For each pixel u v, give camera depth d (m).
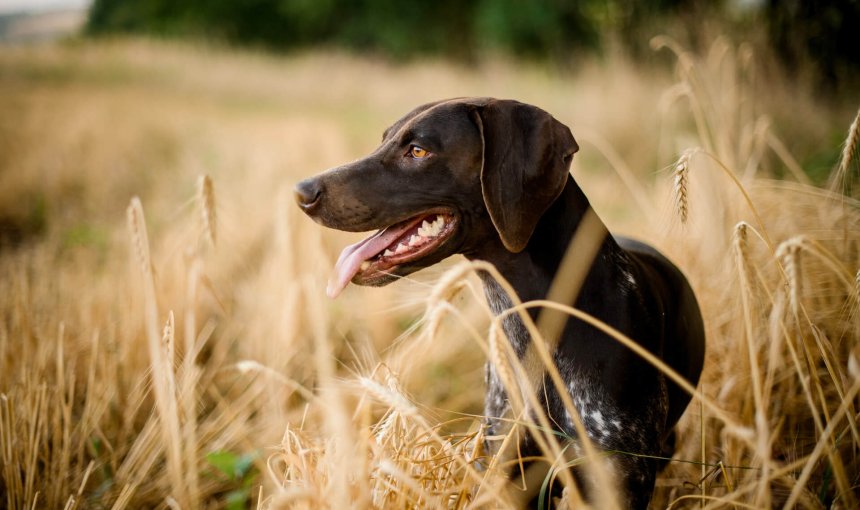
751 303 2.31
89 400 3.02
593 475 2.12
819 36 7.82
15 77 18.02
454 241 2.36
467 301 3.95
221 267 4.64
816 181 4.64
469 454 2.29
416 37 25.66
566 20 20.88
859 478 2.37
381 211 2.32
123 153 8.85
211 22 30.16
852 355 1.77
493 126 2.23
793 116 6.54
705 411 2.75
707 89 4.38
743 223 1.82
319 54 22.55
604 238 2.28
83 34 38.22
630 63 8.77
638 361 2.16
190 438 2.60
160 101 14.72
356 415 2.14
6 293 3.99
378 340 3.89
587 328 2.15
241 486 2.86
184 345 3.64
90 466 2.71
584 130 7.79
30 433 2.71
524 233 2.16
